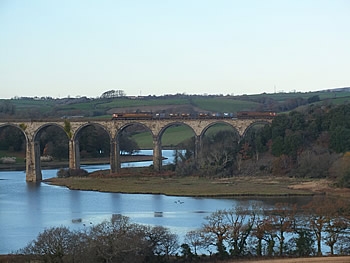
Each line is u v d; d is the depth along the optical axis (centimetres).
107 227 10831
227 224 11144
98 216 14388
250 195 17138
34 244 10338
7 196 18138
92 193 18688
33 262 9150
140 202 16550
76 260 9006
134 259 9144
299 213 11100
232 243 10288
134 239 9256
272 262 9531
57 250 9119
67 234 9738
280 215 10956
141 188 19175
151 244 9612
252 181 19812
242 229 10444
